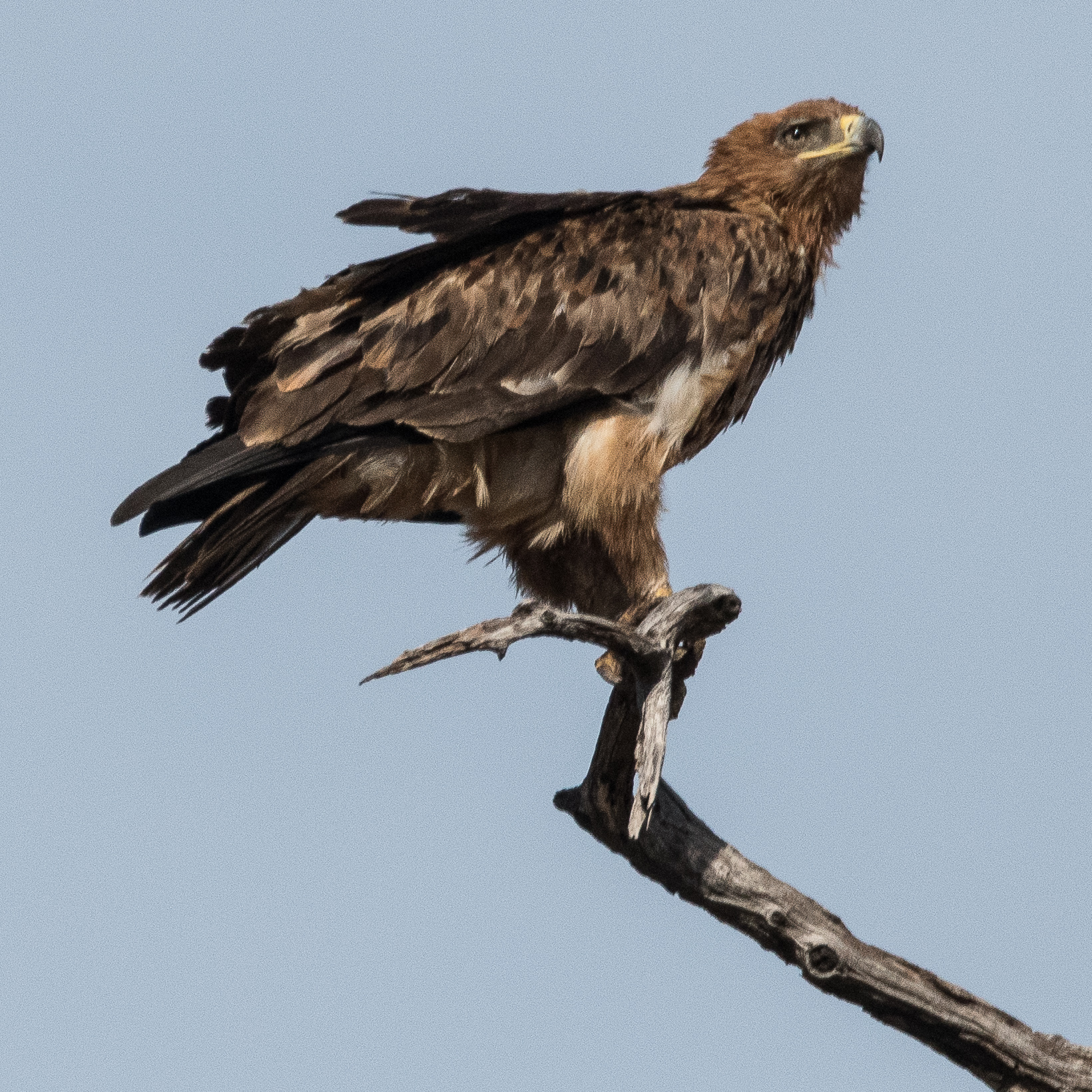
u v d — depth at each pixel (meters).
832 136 13.36
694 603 10.45
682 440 12.54
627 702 10.81
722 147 14.01
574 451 12.02
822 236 13.66
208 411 13.24
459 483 12.10
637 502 12.01
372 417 11.72
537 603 9.88
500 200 12.83
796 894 10.91
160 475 11.79
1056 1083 10.77
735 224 13.09
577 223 12.75
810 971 10.81
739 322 12.58
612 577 12.72
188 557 11.99
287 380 11.90
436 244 12.20
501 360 11.98
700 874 10.94
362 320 12.16
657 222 12.89
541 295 12.17
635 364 12.14
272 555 12.45
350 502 12.28
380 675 9.58
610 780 11.05
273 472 11.91
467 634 9.67
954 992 10.81
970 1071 10.94
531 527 12.55
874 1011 10.88
